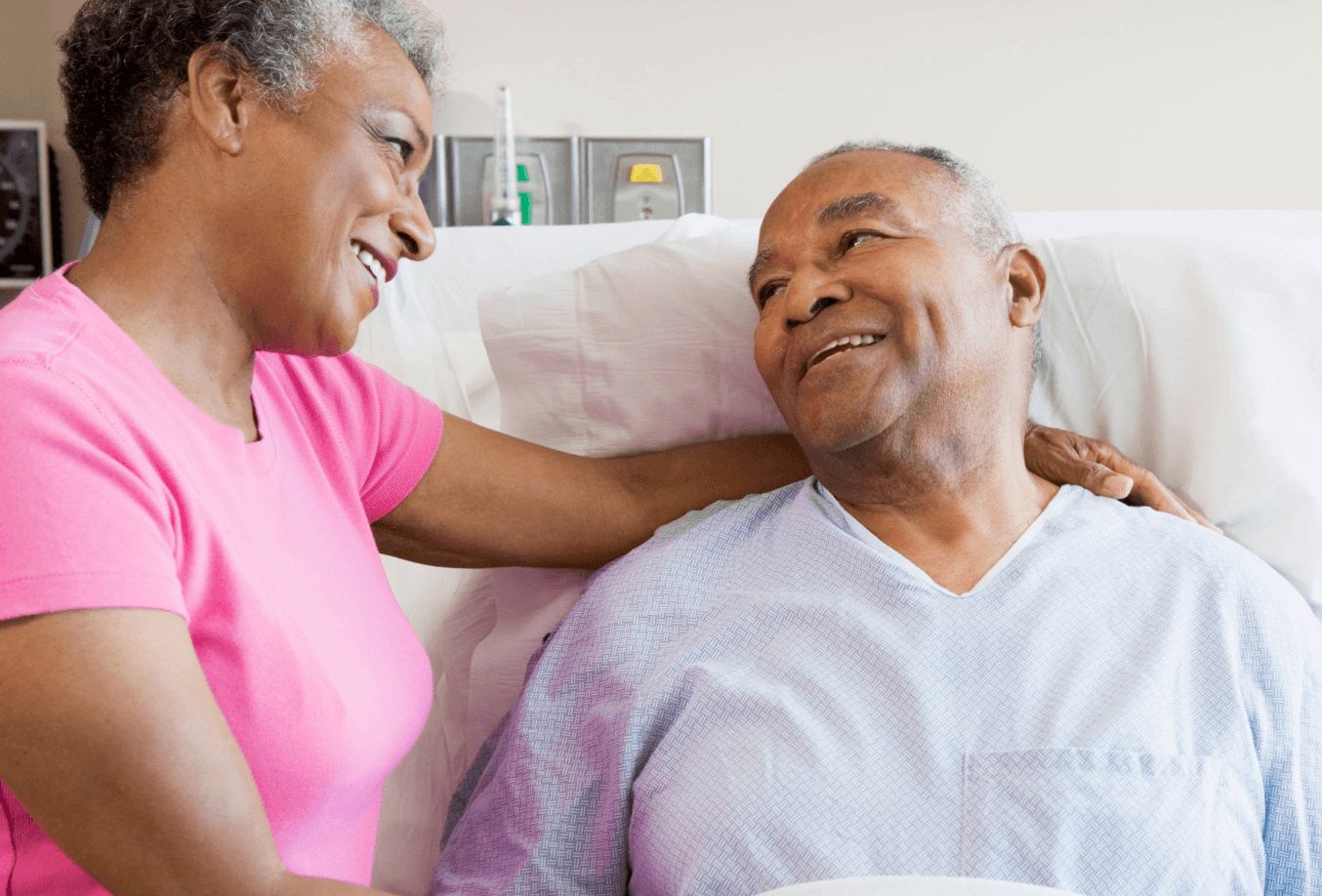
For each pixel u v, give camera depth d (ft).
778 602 2.83
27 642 1.68
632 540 3.33
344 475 2.69
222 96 2.00
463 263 4.26
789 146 9.15
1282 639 2.62
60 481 1.75
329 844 2.37
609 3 8.82
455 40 8.77
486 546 3.21
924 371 2.75
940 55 8.98
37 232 8.70
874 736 2.58
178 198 2.06
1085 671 2.57
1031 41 8.93
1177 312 3.33
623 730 2.78
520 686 3.46
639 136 8.79
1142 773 2.40
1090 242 3.47
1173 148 9.07
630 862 2.82
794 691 2.68
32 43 8.77
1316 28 8.77
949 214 2.87
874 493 2.92
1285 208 9.14
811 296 2.79
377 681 2.42
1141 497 3.10
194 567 2.01
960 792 2.47
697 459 3.45
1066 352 3.46
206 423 2.17
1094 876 2.35
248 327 2.24
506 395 3.78
